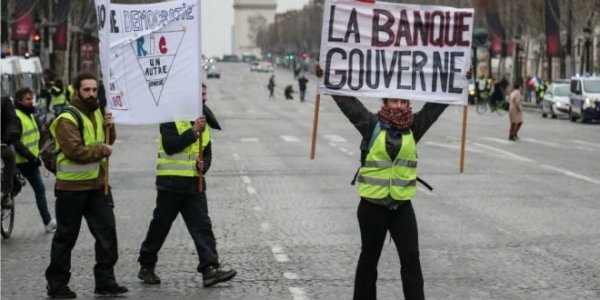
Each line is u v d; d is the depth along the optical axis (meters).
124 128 47.22
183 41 11.55
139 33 11.53
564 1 75.19
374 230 9.73
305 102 81.00
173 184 11.80
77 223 11.36
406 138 9.70
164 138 11.79
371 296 9.93
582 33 76.31
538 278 12.14
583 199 19.83
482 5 89.75
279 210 18.45
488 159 29.44
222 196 20.66
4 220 15.54
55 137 11.20
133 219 17.59
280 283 11.98
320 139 38.72
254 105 74.81
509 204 19.08
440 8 10.30
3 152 15.47
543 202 19.38
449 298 11.07
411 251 9.69
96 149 11.16
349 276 12.35
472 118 57.88
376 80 10.30
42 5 63.94
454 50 10.31
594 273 12.41
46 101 46.56
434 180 23.47
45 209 16.23
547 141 37.66
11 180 15.51
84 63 73.62
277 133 42.34
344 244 14.66
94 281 12.27
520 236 15.27
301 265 13.09
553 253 13.83
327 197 20.39
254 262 13.34
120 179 24.42
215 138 39.34
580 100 52.25
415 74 10.31
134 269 13.03
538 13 83.12
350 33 10.30
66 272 11.39
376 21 10.30
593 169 26.19
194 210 11.87
